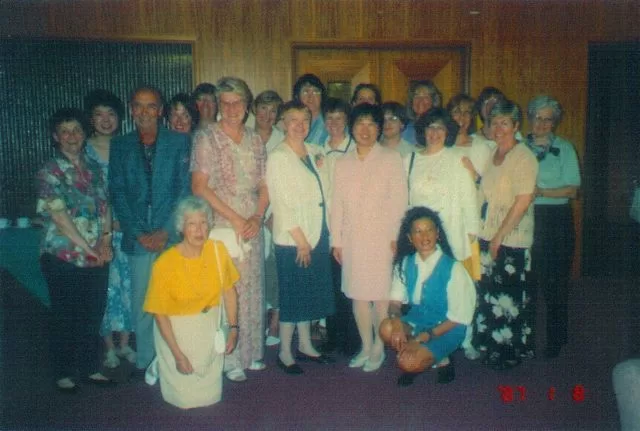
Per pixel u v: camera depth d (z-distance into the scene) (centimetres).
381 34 513
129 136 316
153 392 317
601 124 542
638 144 541
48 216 301
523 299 335
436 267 313
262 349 338
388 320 317
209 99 385
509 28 515
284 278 332
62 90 503
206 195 309
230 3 504
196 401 295
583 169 533
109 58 505
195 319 289
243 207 319
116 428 278
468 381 330
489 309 339
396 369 347
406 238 322
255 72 512
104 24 498
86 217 305
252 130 328
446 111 329
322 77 518
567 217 353
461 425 280
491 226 332
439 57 520
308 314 335
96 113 339
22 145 504
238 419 287
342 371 344
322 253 336
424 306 317
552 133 358
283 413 293
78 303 310
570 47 518
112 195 315
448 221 321
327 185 344
